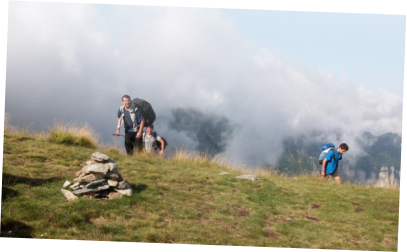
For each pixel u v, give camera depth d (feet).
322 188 30.50
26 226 15.12
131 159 33.14
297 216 22.38
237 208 22.43
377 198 27.58
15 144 29.27
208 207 21.63
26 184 19.83
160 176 27.53
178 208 20.58
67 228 15.65
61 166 25.35
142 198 20.89
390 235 19.89
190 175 29.63
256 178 31.14
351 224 21.43
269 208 23.26
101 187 20.04
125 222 17.20
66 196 18.93
